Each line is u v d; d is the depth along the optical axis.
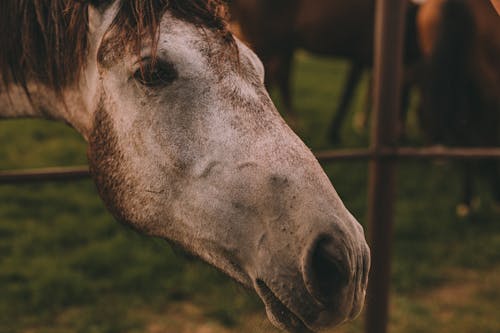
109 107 1.22
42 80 1.40
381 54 1.99
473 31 4.10
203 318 2.84
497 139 4.37
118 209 1.25
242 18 5.54
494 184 4.37
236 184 1.09
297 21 5.68
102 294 3.01
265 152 1.09
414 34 5.42
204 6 1.18
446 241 3.81
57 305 2.89
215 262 1.14
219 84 1.14
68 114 1.41
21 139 5.45
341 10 5.54
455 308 3.05
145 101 1.16
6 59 1.40
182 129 1.14
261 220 1.07
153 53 1.12
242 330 2.74
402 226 3.94
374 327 2.14
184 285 3.11
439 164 5.27
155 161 1.16
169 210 1.17
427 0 4.81
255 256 1.08
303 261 1.00
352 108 7.71
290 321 1.08
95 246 3.46
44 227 3.71
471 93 4.28
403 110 5.90
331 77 9.98
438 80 4.28
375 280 2.11
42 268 3.21
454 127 4.36
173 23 1.16
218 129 1.12
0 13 1.38
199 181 1.13
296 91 8.48
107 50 1.19
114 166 1.23
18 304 2.89
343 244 1.00
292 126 5.84
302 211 1.03
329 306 1.02
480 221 4.16
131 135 1.19
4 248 3.43
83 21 1.26
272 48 5.73
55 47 1.33
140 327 2.75
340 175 4.82
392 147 2.03
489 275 3.41
